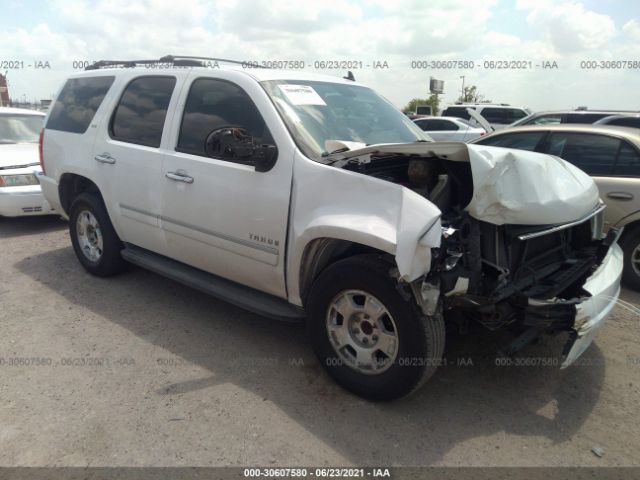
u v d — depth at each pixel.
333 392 3.24
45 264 5.59
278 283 3.46
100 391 3.23
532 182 2.98
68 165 4.96
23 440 2.79
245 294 3.72
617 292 3.32
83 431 2.86
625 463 2.67
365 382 3.09
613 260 3.49
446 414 3.05
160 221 4.14
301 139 3.36
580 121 11.52
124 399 3.15
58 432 2.85
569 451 2.76
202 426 2.91
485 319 2.96
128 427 2.90
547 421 3.01
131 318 4.25
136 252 4.65
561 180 3.31
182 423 2.93
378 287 2.88
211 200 3.66
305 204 3.15
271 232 3.35
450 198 3.12
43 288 4.89
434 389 3.29
